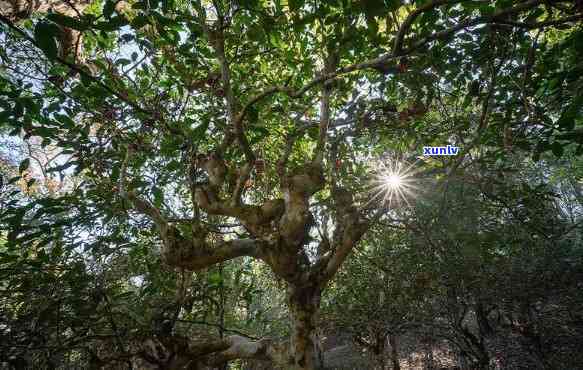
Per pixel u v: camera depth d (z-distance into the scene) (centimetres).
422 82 431
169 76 432
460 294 757
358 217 411
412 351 1120
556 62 369
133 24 273
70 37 373
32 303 351
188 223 482
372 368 818
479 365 777
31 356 343
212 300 508
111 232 473
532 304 880
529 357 876
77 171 411
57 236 399
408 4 334
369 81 480
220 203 358
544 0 238
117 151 420
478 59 396
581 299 827
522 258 796
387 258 717
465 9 351
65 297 350
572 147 1014
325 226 493
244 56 432
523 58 400
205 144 501
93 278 375
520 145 411
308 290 389
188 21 350
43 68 430
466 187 569
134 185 382
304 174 368
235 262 698
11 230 373
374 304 741
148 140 444
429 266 663
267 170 543
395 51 263
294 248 349
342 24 345
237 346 405
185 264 343
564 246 846
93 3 434
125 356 367
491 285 743
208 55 409
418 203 548
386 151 599
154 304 472
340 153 528
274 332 816
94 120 397
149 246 515
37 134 375
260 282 848
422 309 771
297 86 484
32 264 359
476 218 591
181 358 390
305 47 449
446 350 1093
